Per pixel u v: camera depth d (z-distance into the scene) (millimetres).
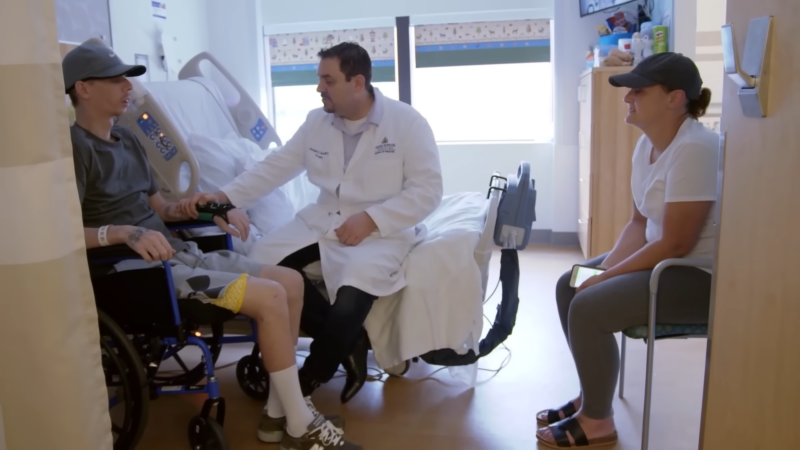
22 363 1073
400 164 2295
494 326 2316
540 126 4895
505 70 4840
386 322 2230
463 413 2213
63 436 1091
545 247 4719
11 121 1010
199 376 2100
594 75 3738
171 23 4227
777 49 1168
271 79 5082
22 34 1006
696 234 1759
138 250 1655
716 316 1423
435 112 4984
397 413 2225
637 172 2023
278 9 4875
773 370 1192
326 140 2375
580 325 1837
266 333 1835
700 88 1837
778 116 1165
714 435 1438
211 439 1864
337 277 2115
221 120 3260
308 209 2404
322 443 1867
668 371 2533
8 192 1025
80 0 3232
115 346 1789
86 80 1902
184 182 2559
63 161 1077
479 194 2822
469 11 4691
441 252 2221
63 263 1070
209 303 1820
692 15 3557
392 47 4867
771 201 1194
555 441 1963
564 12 4457
